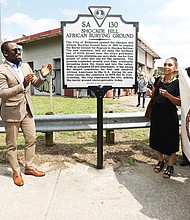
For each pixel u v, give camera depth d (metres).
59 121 4.23
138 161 4.05
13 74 3.02
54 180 3.36
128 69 3.55
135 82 3.59
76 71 3.51
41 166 3.82
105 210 2.66
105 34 3.44
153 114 3.53
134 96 19.58
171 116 3.35
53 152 4.39
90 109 9.61
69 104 11.49
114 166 3.84
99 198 2.91
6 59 3.08
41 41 18.80
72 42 3.44
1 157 4.12
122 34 3.46
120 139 5.22
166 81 3.38
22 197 2.92
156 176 3.52
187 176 3.52
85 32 3.43
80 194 3.00
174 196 2.96
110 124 4.46
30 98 3.35
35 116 4.15
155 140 3.52
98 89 3.55
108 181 3.35
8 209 2.68
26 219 2.50
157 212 2.63
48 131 4.23
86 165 3.87
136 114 4.48
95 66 3.51
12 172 3.61
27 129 3.35
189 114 2.85
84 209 2.68
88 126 4.32
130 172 3.64
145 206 2.74
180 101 3.17
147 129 6.07
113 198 2.91
